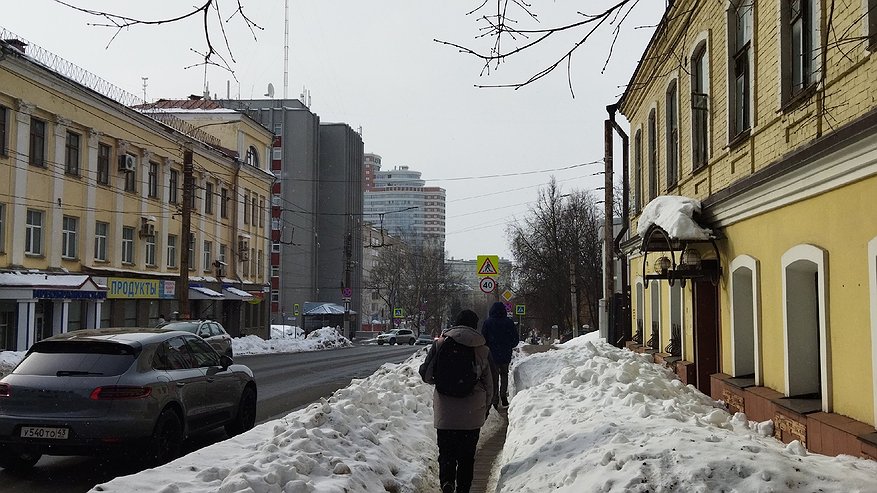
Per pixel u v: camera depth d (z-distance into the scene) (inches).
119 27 166.7
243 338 1466.5
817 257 258.5
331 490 217.0
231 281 1726.1
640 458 192.2
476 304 3735.2
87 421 290.5
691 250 411.8
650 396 330.6
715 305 430.9
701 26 448.5
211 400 367.2
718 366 412.8
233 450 269.0
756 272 331.6
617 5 184.1
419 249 3184.1
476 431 263.1
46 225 1048.2
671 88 559.5
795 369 292.8
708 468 177.0
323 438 266.2
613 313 866.8
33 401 293.3
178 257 1477.6
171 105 1873.8
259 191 1932.8
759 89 341.4
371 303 4168.3
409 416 392.2
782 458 185.8
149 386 309.6
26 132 998.4
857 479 174.4
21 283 938.1
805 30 290.2
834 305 248.5
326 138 2999.5
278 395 612.1
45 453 292.8
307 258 2773.1
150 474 220.7
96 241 1184.8
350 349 1684.3
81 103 1120.8
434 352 264.4
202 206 1583.4
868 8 229.0
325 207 2987.2
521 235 1855.3
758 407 313.1
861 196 227.9
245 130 1844.2
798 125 291.4
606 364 416.5
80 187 1131.3
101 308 1190.9
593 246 1748.3
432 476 300.2
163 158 1398.9
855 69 239.6
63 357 310.8
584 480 192.9
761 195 314.3
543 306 2031.3
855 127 211.2
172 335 358.3
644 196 677.9
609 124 861.8
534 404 337.1
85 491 275.7
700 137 475.2
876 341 215.9
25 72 981.8
